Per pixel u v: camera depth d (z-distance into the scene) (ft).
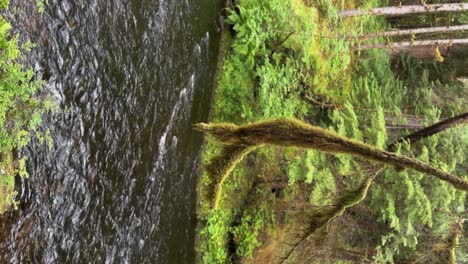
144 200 23.26
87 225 19.74
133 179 22.41
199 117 27.32
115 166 21.21
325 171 27.86
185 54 25.68
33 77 16.92
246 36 27.84
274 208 29.09
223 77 28.58
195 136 27.14
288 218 28.30
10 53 14.76
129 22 21.52
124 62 21.38
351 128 30.71
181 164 26.04
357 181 27.09
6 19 15.88
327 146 13.44
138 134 22.58
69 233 18.81
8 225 16.07
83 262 19.61
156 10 23.18
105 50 20.22
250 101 29.01
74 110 18.76
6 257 16.10
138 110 22.50
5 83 14.87
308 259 26.81
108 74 20.47
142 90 22.68
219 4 28.25
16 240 16.46
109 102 20.63
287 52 30.17
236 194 28.35
